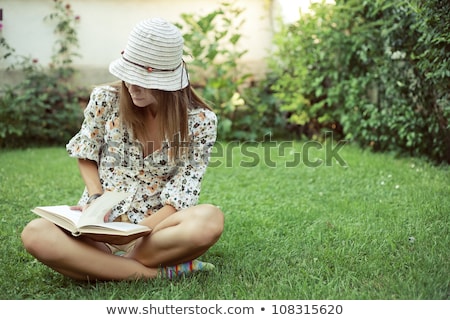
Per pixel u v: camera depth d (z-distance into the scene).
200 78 9.56
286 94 8.91
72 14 9.42
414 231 4.38
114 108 3.55
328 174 6.51
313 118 8.92
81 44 9.53
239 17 9.95
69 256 3.27
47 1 9.33
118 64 3.33
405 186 5.79
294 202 5.43
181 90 3.50
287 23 9.49
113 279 3.40
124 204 3.58
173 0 9.78
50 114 9.13
